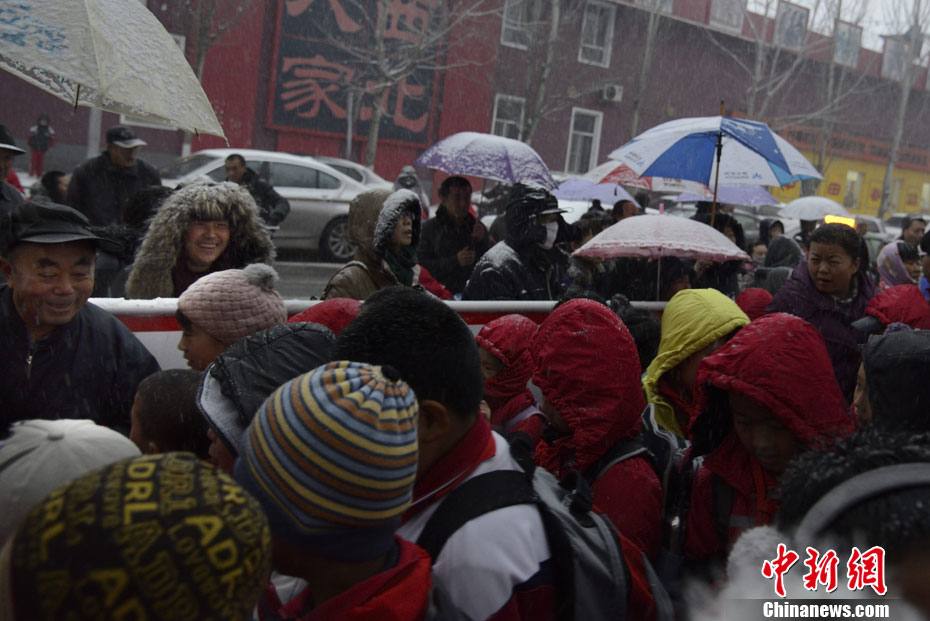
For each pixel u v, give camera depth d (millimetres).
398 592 1174
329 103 21484
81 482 834
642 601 1506
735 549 1182
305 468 1098
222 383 1671
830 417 1747
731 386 1796
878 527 944
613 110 26688
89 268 2107
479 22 23172
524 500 1409
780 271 5215
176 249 3107
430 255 5539
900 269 6445
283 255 12773
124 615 769
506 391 2664
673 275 4887
